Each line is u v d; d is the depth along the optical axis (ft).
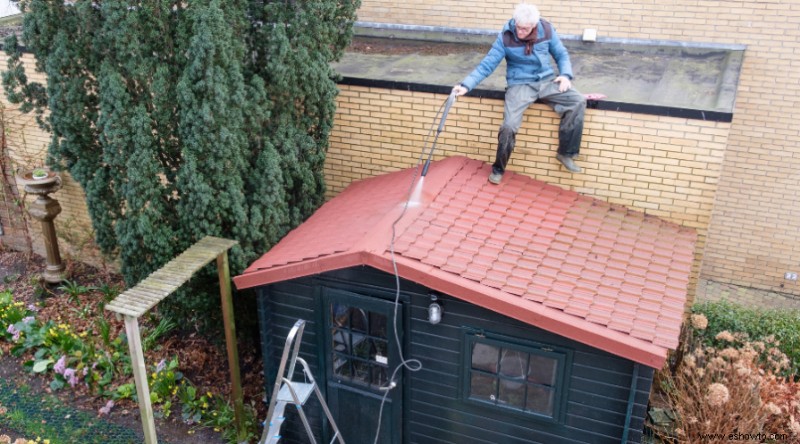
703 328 24.71
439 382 20.79
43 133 31.89
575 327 17.48
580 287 19.11
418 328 20.27
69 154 23.20
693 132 22.02
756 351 23.75
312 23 22.88
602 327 17.65
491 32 31.91
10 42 21.93
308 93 23.76
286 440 24.18
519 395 20.04
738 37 28.96
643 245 21.79
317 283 20.99
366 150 27.37
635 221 23.22
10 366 26.58
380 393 21.65
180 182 22.00
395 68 28.35
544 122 23.54
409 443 22.27
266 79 23.52
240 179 22.76
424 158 26.40
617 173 23.57
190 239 23.17
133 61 20.76
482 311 19.17
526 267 19.52
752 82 29.45
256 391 25.40
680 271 20.65
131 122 20.98
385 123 26.45
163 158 22.91
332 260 19.54
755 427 21.34
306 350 22.34
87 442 23.03
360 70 28.09
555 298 18.42
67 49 21.13
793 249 31.60
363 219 22.02
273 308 22.22
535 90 22.50
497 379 20.01
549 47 22.33
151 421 18.44
